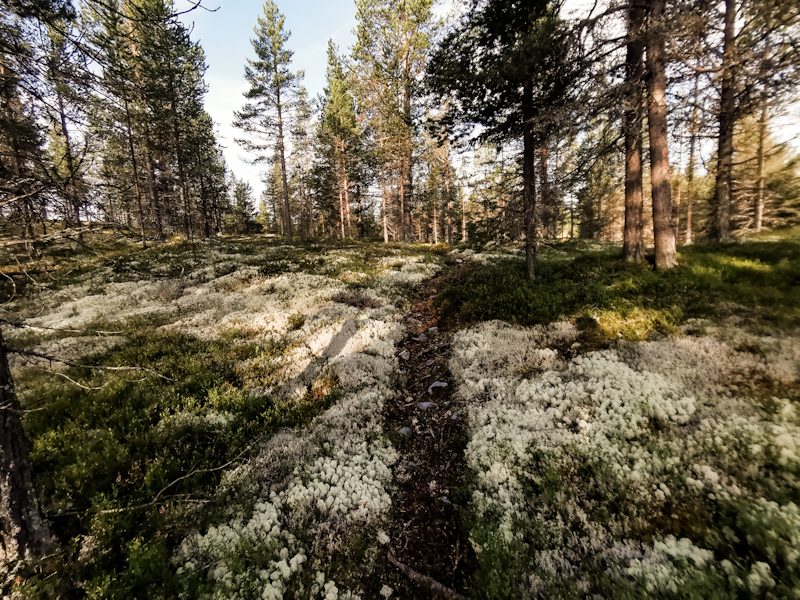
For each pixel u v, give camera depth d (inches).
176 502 186.1
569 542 162.4
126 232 169.2
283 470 220.5
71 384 277.9
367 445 250.1
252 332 428.1
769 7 329.7
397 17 1128.8
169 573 149.5
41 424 226.1
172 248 976.3
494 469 209.6
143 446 219.6
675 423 209.0
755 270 391.5
